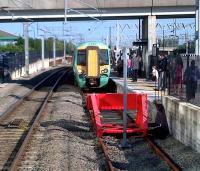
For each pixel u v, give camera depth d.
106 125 18.66
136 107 18.77
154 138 17.22
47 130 18.53
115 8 43.75
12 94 34.50
